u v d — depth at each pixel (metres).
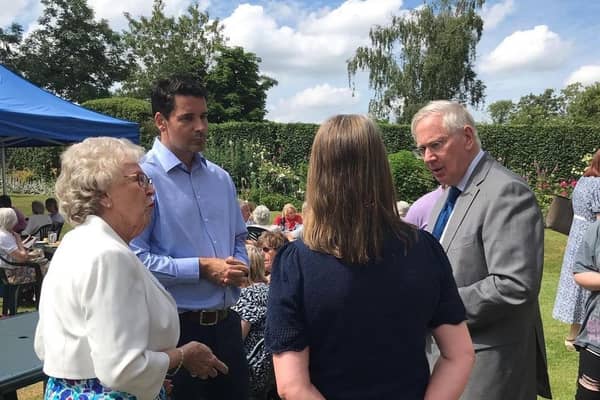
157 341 1.45
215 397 2.28
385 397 1.14
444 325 1.26
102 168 1.44
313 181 1.22
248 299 2.88
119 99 21.52
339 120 1.24
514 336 1.88
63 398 1.34
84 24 37.66
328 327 1.15
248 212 6.74
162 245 2.18
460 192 2.05
